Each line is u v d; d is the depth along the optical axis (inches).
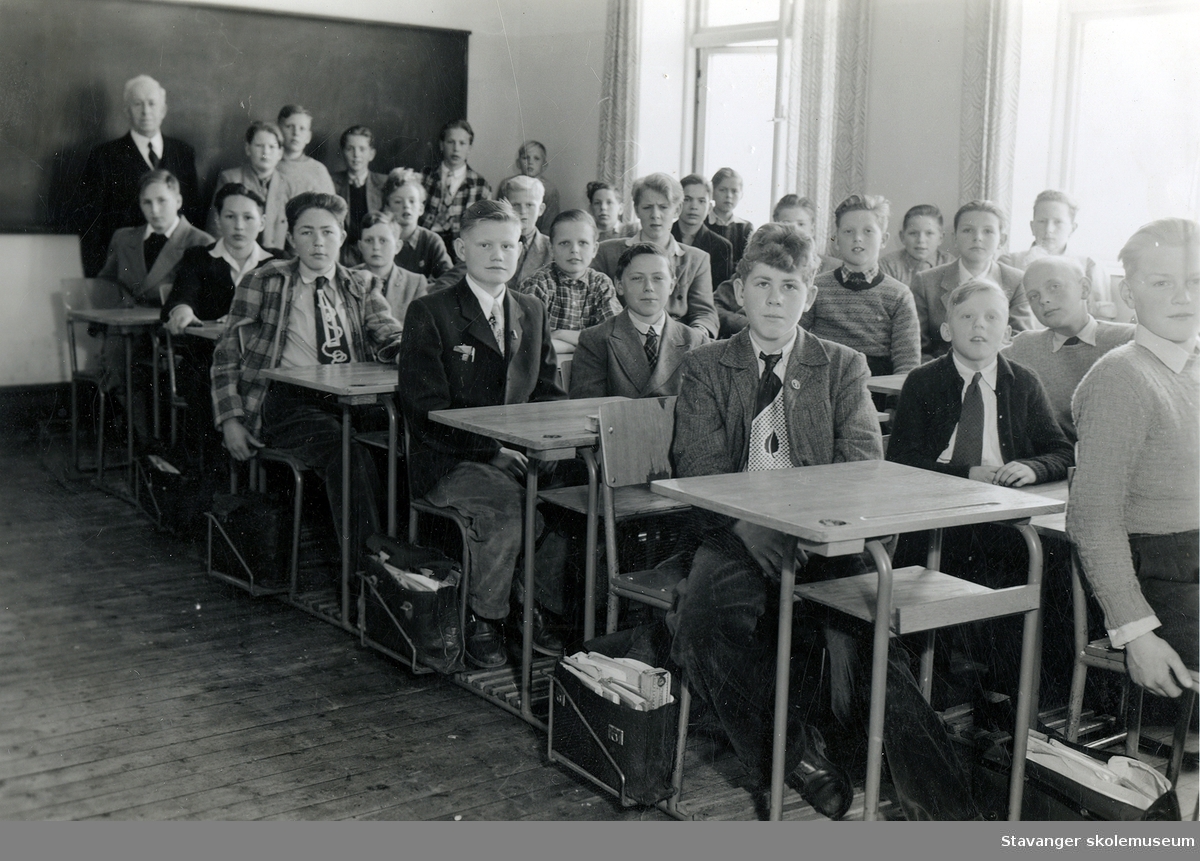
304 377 119.5
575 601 106.8
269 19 211.8
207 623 118.3
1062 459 99.1
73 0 193.3
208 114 207.3
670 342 124.2
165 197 187.0
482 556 104.1
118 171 198.1
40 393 190.4
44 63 191.6
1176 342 76.4
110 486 163.9
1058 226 153.7
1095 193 164.4
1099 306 157.2
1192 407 76.0
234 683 103.3
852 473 82.2
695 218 179.6
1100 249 164.7
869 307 144.4
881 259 160.6
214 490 143.1
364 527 119.0
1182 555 75.6
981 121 169.2
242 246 156.6
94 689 101.0
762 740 78.8
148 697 99.7
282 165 201.9
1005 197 169.9
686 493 74.2
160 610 121.3
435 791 83.9
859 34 183.2
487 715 98.0
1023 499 73.7
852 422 90.6
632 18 209.6
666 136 214.8
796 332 91.3
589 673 83.5
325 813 80.2
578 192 223.6
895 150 182.2
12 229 191.5
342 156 221.5
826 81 187.5
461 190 206.1
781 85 193.9
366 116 222.5
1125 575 74.8
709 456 90.3
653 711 79.2
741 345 90.8
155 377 154.6
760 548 79.5
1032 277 111.2
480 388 114.3
